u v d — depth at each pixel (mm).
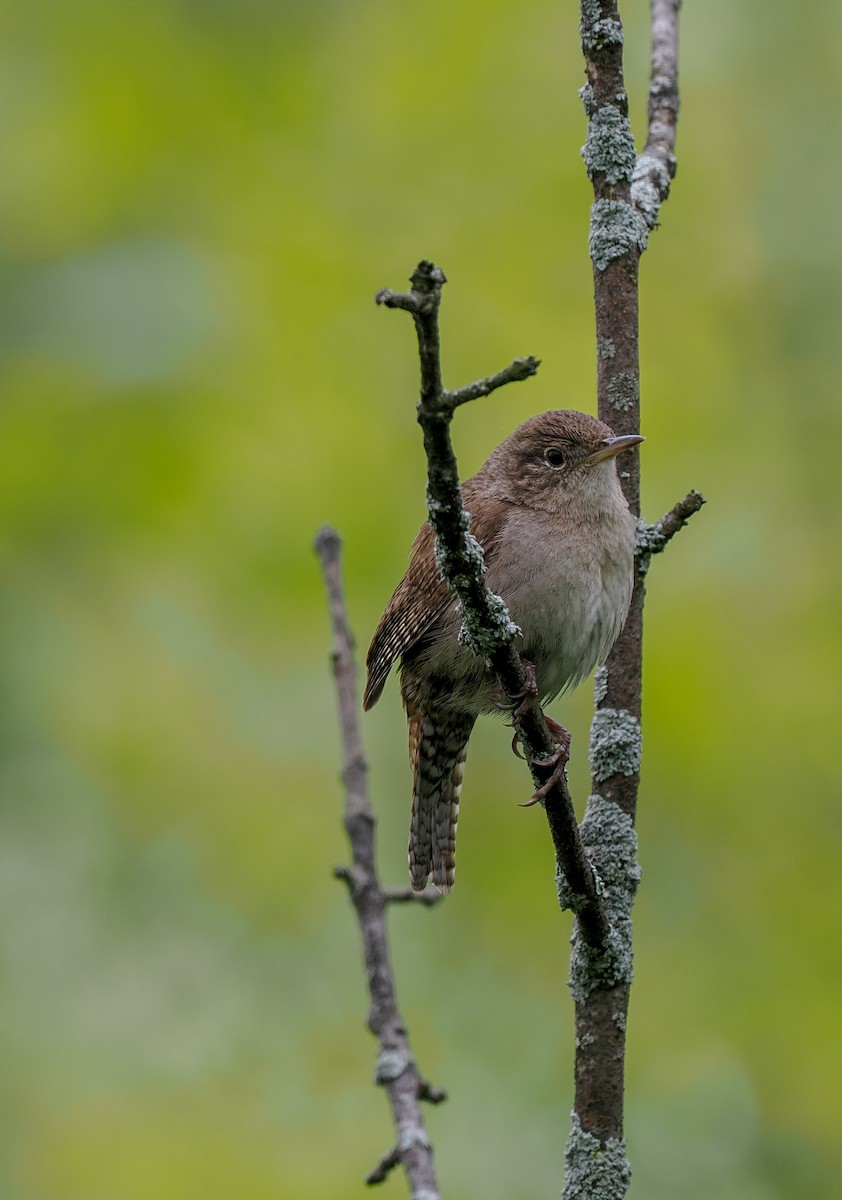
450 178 13117
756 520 12258
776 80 13797
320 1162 10234
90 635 11867
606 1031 6242
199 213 12617
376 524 11797
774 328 13367
